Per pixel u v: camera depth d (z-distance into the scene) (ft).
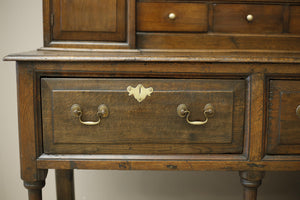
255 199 3.00
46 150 2.82
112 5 3.20
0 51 4.66
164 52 3.25
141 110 2.79
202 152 2.87
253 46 3.38
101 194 4.92
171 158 2.84
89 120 2.78
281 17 3.39
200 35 3.34
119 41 3.25
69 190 4.18
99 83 2.75
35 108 2.76
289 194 5.00
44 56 2.67
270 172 4.97
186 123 2.82
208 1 3.32
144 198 4.93
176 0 3.29
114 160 2.83
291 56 2.87
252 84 2.77
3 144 4.86
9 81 4.74
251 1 3.34
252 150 2.83
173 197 4.93
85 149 2.83
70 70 2.72
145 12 3.29
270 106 2.81
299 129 2.84
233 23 3.36
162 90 2.77
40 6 4.62
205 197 4.94
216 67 2.75
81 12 3.20
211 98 2.80
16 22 4.62
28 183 2.88
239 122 2.84
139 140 2.82
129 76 2.76
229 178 4.92
